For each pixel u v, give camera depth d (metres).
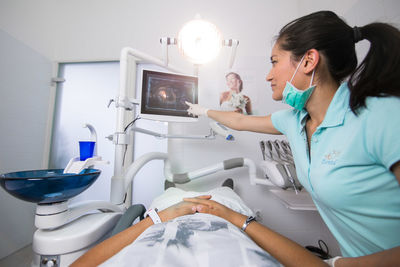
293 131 0.65
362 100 0.40
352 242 0.53
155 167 1.72
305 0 1.55
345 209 0.45
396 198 0.38
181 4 1.71
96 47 1.78
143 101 1.04
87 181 0.68
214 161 1.56
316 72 0.51
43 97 1.73
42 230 0.64
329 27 0.48
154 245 0.41
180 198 0.92
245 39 1.64
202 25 0.94
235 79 1.61
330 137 0.47
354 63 0.50
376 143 0.36
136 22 1.75
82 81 1.83
